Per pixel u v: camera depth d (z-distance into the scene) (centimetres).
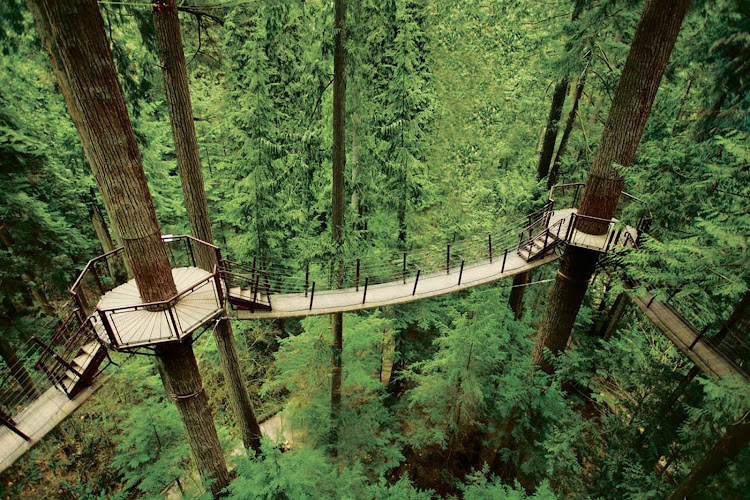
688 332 752
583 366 921
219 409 1312
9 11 612
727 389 476
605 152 878
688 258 546
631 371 792
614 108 845
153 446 890
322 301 916
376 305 905
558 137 1466
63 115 1180
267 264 1433
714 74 675
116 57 786
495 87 1376
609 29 939
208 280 732
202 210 825
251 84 1184
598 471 749
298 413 1068
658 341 1035
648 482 647
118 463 869
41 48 681
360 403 1202
